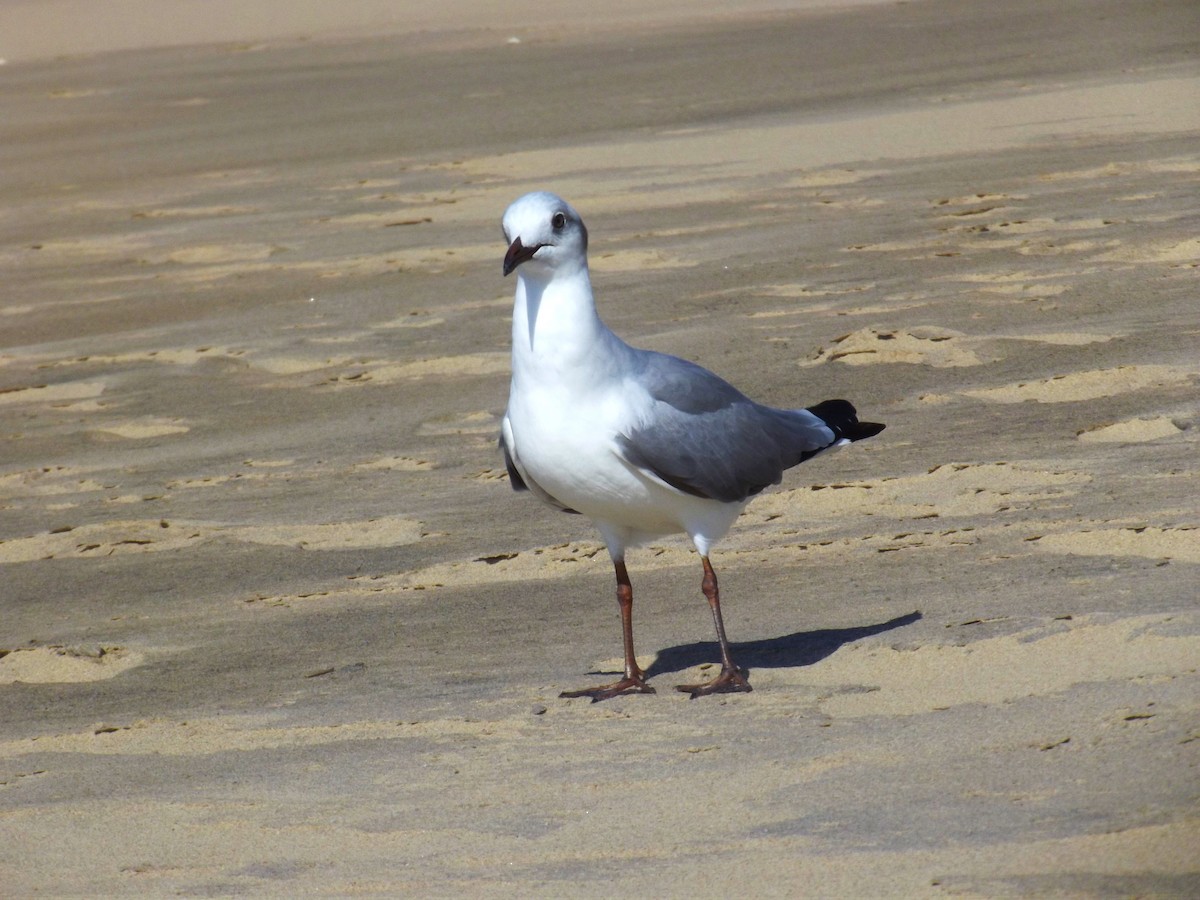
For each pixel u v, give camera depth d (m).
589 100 37.44
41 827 8.27
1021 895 6.34
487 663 10.32
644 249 22.16
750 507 12.82
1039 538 11.15
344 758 8.86
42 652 11.32
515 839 7.50
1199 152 24.55
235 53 56.41
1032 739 7.83
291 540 13.58
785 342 17.33
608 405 8.93
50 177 34.19
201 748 9.31
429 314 20.42
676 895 6.71
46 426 17.81
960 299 18.27
